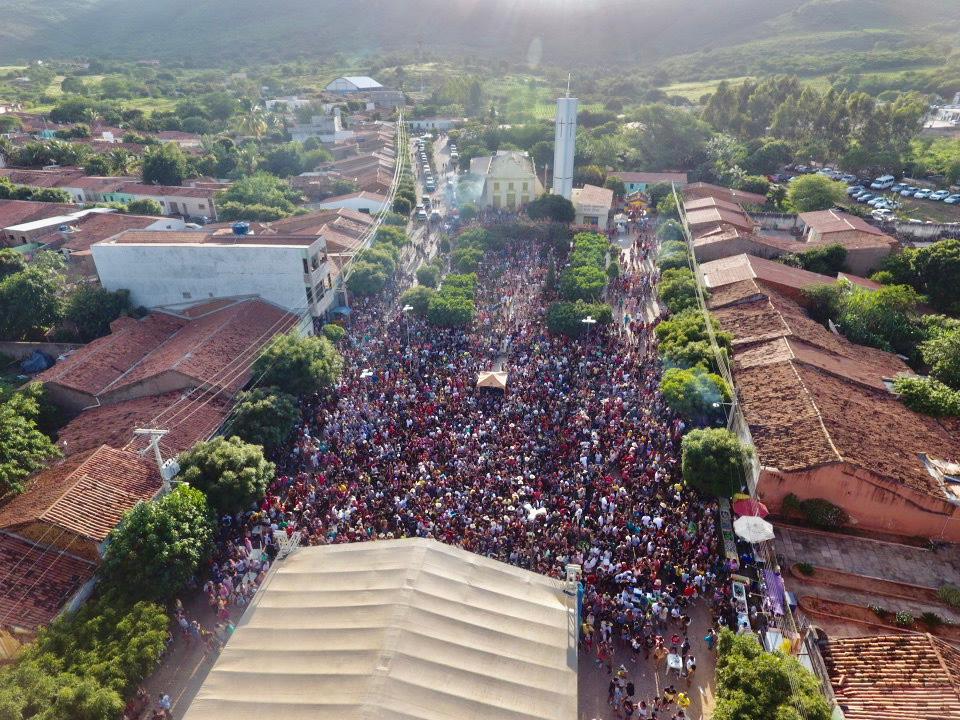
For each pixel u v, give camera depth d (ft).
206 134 471.62
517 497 107.76
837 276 202.28
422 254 257.14
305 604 77.46
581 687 81.71
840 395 123.24
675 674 82.69
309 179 351.05
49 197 276.00
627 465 115.14
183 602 92.94
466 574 80.43
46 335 174.81
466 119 542.16
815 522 103.76
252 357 148.46
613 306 200.54
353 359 158.61
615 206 332.19
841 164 382.42
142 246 168.25
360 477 113.19
